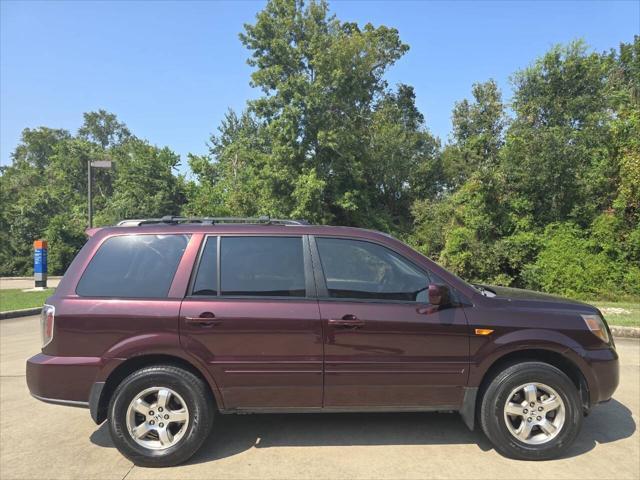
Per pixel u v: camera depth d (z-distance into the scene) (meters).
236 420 4.85
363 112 28.97
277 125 23.36
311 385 3.95
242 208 25.75
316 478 3.65
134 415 3.92
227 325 3.91
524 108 19.62
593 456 4.04
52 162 50.03
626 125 17.75
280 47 23.59
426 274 4.18
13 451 4.21
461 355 3.99
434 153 30.48
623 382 6.21
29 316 13.36
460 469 3.79
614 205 17.45
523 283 18.86
